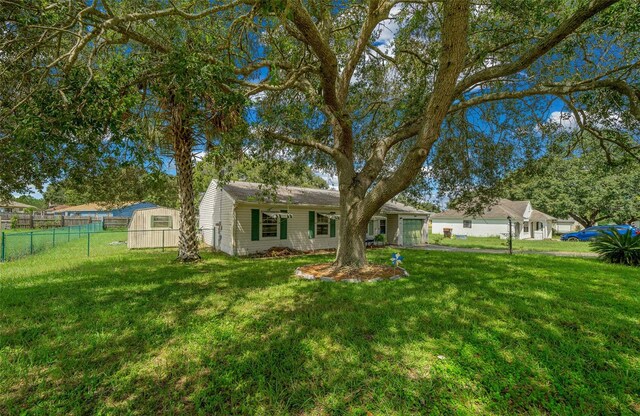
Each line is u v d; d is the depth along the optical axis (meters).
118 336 3.73
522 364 3.04
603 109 7.03
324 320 4.26
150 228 14.92
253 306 4.95
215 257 11.45
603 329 3.99
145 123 5.68
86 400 2.51
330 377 2.80
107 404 2.45
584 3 5.51
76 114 3.23
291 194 15.55
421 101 8.02
